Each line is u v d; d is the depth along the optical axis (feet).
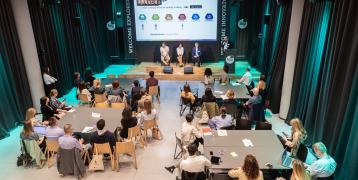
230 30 44.19
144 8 41.73
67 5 34.68
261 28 38.86
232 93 23.48
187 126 18.31
